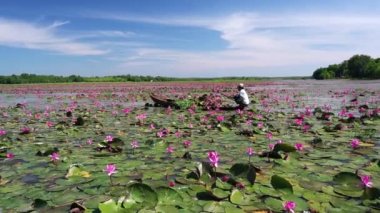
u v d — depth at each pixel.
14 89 43.97
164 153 6.93
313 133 8.91
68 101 22.45
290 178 5.15
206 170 5.14
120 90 37.69
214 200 4.32
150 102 21.30
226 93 29.30
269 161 6.14
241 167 5.07
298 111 14.75
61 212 4.08
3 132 8.95
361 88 37.72
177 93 30.08
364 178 4.51
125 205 4.04
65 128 10.29
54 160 6.20
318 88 39.69
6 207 4.28
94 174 5.53
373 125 10.15
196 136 8.77
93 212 4.05
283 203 3.97
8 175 5.58
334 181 4.99
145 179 5.18
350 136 8.43
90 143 7.98
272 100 20.73
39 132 9.77
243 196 4.38
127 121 11.93
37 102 22.00
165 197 4.32
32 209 4.21
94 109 16.44
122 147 7.57
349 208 4.06
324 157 6.40
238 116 12.38
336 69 105.94
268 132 9.11
